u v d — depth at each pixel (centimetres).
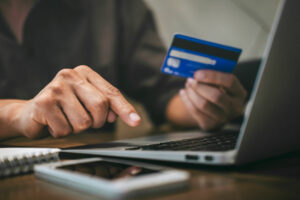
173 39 62
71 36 142
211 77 72
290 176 34
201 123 89
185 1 176
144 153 42
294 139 45
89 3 147
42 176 34
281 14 34
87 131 105
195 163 41
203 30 176
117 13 153
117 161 37
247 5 172
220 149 40
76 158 46
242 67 112
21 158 38
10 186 32
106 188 25
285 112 40
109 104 59
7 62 125
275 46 35
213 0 175
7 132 64
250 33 172
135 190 25
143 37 155
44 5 135
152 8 177
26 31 131
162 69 67
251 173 36
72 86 58
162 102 133
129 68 151
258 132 37
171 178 27
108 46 148
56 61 138
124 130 139
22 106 66
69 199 26
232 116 89
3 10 125
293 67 38
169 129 121
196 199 25
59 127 56
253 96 35
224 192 28
